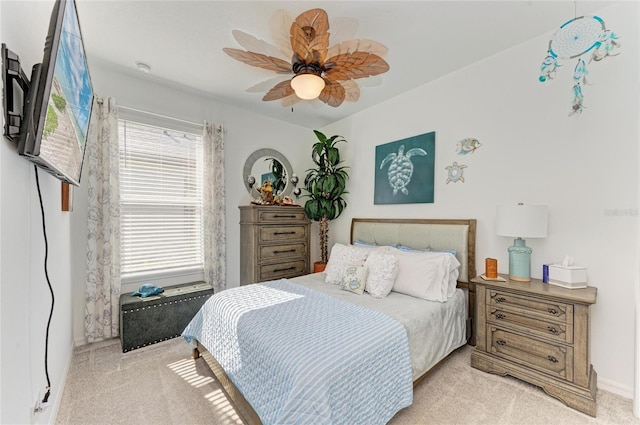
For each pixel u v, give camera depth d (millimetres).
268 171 3973
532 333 1856
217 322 1927
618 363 1808
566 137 2053
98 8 1842
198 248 3307
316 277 3014
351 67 1831
